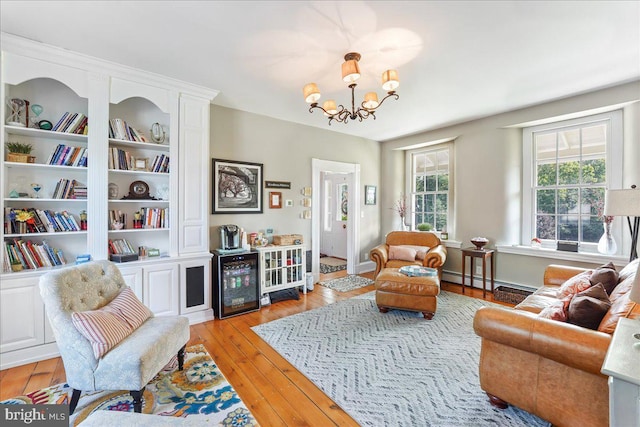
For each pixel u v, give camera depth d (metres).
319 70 2.78
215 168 3.68
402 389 2.00
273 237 4.16
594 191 3.56
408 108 3.86
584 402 1.43
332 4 1.85
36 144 2.61
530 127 4.07
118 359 1.63
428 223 5.32
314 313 3.43
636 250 3.05
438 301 3.83
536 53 2.46
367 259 5.66
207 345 2.64
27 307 2.29
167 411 1.77
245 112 3.97
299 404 1.86
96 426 1.11
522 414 1.74
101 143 2.63
